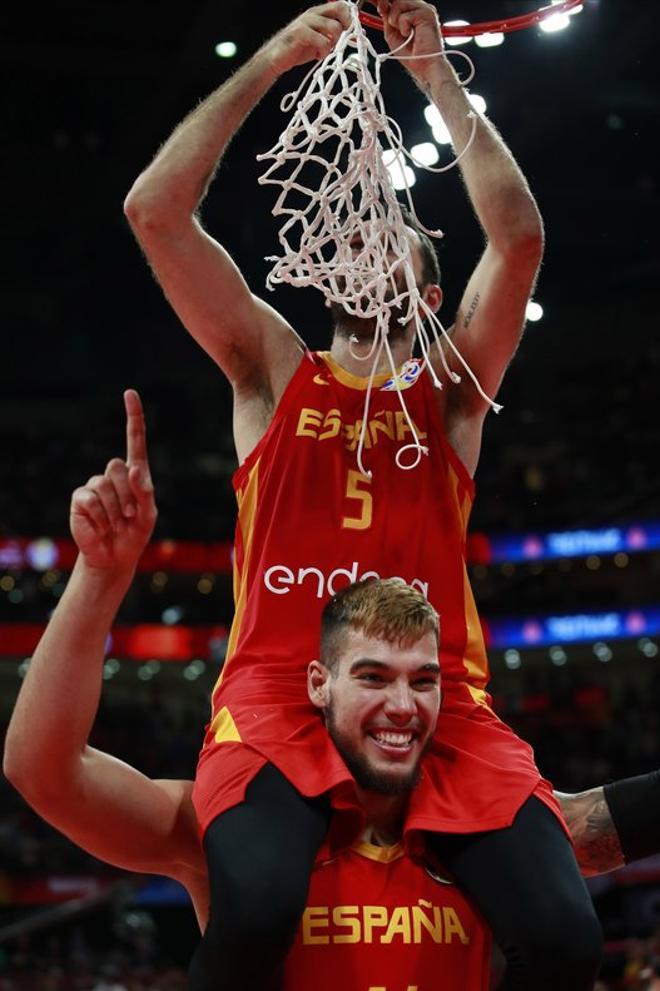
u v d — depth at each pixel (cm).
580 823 305
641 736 2311
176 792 302
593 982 258
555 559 2425
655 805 304
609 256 2566
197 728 2489
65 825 286
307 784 270
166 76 1952
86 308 2706
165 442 2689
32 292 2666
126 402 254
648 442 2602
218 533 2514
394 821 284
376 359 295
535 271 315
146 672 2623
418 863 281
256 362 332
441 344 333
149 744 2381
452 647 308
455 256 2188
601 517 2436
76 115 2233
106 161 2200
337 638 275
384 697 268
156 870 308
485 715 305
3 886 1797
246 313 329
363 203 293
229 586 2570
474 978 280
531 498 2556
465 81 329
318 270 294
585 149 2225
